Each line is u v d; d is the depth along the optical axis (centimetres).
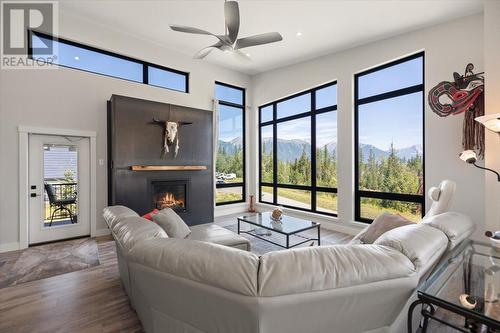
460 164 320
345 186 441
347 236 416
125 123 397
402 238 129
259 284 94
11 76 340
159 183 435
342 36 403
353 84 439
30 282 247
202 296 104
